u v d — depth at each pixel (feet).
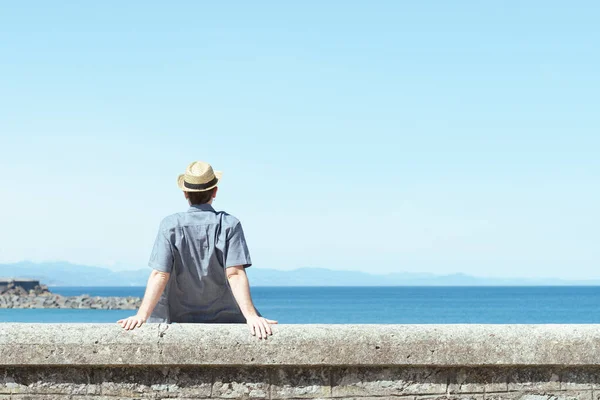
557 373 17.16
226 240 17.01
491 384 17.03
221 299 17.65
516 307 371.97
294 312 323.57
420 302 469.16
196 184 17.19
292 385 16.71
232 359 16.26
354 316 285.84
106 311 309.01
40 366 16.47
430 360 16.53
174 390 16.60
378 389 16.81
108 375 16.57
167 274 16.79
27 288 416.05
